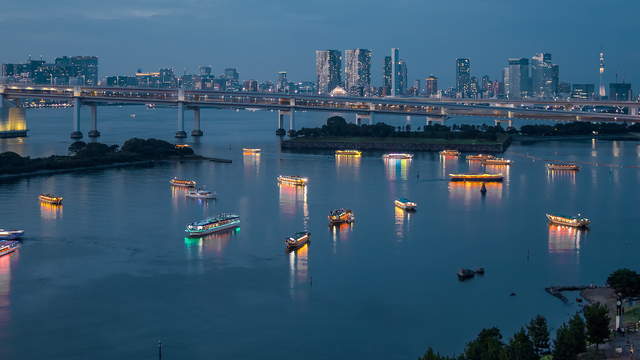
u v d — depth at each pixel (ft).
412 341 553.23
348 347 543.39
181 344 547.08
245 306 622.13
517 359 459.32
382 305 623.77
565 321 577.43
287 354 531.09
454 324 582.76
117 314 604.90
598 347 506.89
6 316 600.80
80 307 620.49
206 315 602.85
